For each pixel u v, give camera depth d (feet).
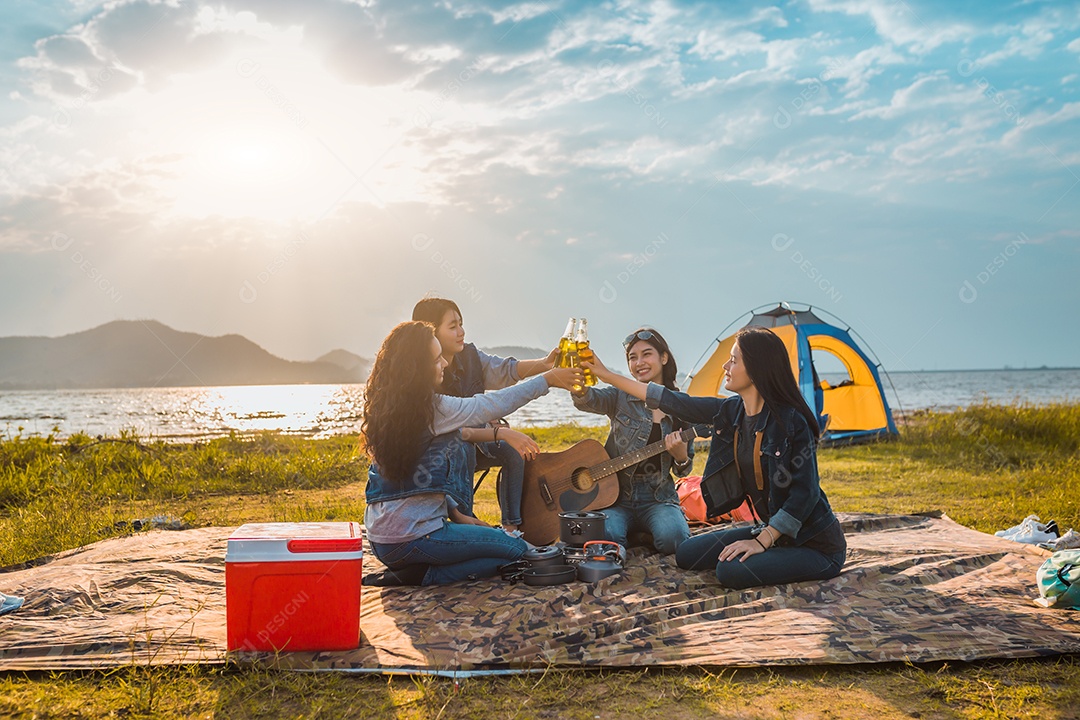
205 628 11.70
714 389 41.55
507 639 11.10
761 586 13.19
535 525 16.76
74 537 19.77
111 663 10.27
